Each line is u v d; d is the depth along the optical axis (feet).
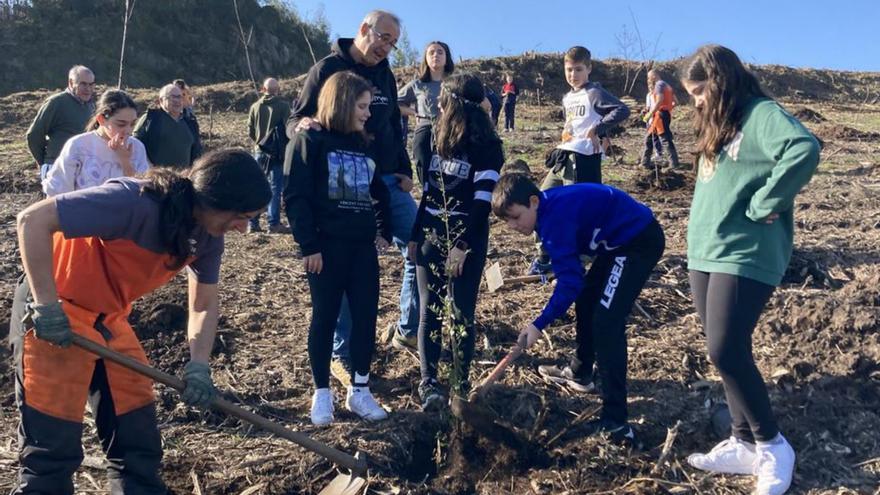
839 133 48.80
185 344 15.76
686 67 10.89
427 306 13.53
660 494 11.57
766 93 10.72
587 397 14.21
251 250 23.72
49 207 8.20
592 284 13.38
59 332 8.36
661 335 16.62
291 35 179.11
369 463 12.28
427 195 13.53
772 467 11.25
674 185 33.40
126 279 8.95
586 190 12.37
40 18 147.02
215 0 167.94
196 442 12.61
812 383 14.26
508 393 14.25
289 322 17.48
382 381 14.79
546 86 86.74
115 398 9.32
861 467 12.18
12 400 13.80
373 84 14.58
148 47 154.20
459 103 12.94
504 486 11.94
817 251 21.48
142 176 9.02
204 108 69.36
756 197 10.25
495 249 23.02
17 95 66.08
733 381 11.10
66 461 8.99
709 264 10.98
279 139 26.30
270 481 11.67
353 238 12.72
